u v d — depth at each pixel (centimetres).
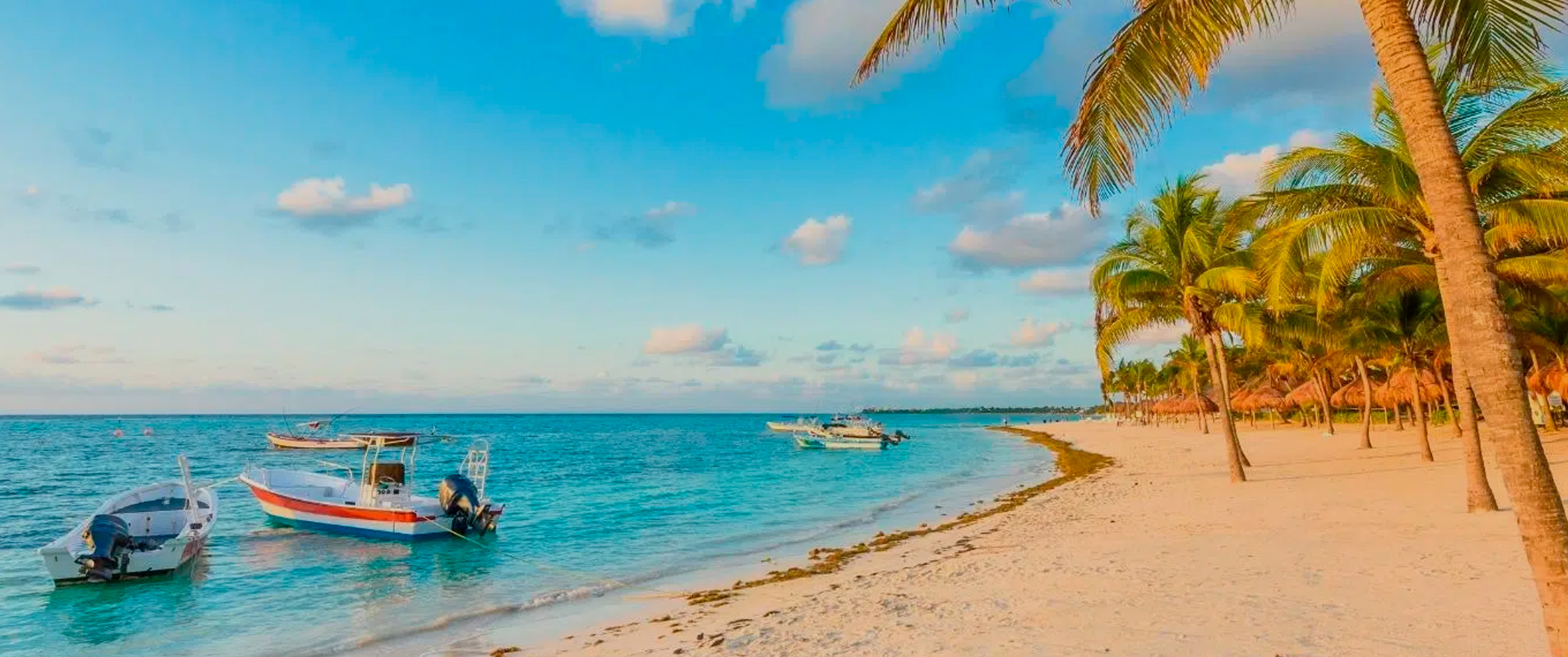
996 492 2928
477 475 2169
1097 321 2362
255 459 5919
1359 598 803
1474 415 1336
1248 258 2038
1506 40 639
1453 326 441
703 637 976
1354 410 6881
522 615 1282
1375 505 1521
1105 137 666
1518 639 633
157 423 16938
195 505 1773
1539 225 1255
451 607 1346
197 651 1133
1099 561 1158
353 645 1130
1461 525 1205
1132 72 635
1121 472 3191
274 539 2000
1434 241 1245
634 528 2217
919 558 1499
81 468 4819
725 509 2630
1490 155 1282
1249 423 8519
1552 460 2177
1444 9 617
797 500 2889
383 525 1980
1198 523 1498
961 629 827
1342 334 2822
